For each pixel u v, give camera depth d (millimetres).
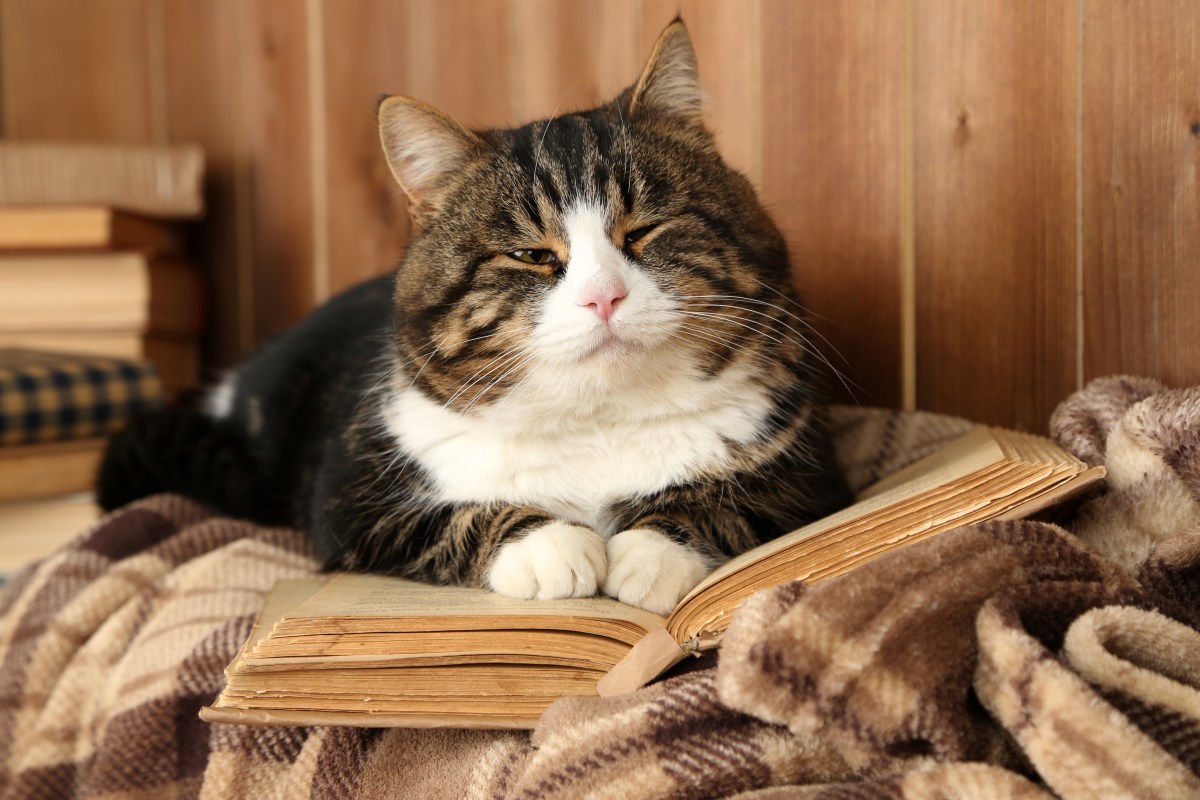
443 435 1241
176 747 1070
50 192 2084
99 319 2016
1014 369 1381
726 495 1211
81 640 1245
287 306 2291
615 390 1172
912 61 1451
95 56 2412
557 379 1153
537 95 1918
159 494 1571
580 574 1027
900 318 1508
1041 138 1318
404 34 2076
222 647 1086
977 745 797
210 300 2389
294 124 2227
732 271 1205
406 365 1284
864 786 765
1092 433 1131
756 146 1643
